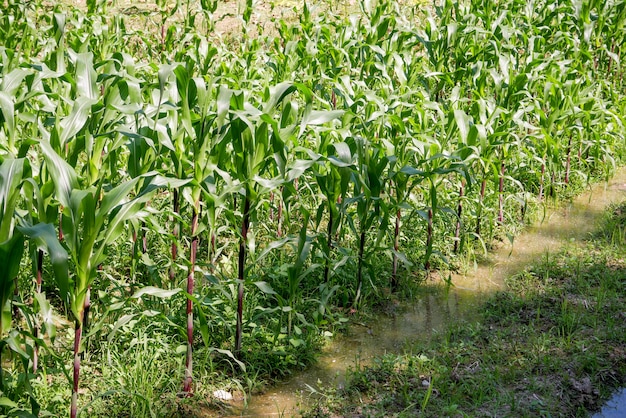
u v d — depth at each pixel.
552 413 4.16
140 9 11.81
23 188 3.96
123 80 4.49
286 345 4.77
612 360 4.64
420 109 5.82
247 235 4.83
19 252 3.24
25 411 3.53
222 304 4.98
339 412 4.21
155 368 4.40
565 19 9.30
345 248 5.23
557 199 7.10
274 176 5.42
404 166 5.18
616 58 8.84
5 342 3.43
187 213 5.69
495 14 9.30
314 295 5.38
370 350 4.89
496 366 4.52
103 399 4.12
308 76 7.28
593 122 7.22
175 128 4.38
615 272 5.74
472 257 6.13
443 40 7.90
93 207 3.41
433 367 4.58
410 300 5.52
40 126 4.64
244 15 9.44
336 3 11.36
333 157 4.56
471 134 5.66
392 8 10.40
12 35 7.86
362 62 7.93
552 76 7.39
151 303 4.78
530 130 7.83
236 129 4.22
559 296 5.46
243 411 4.24
